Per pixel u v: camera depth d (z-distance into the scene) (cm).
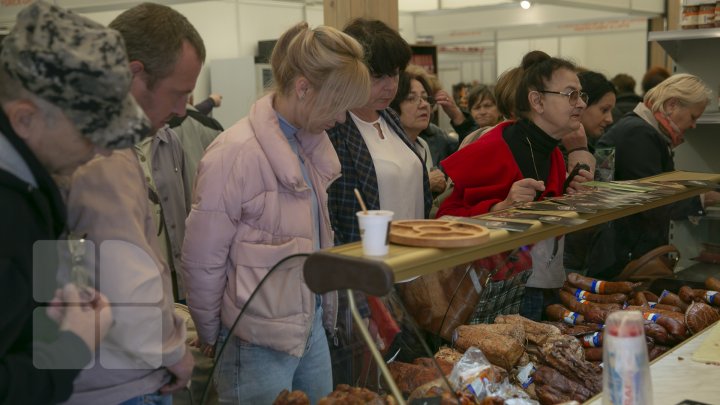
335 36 204
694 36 376
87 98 128
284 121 212
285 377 172
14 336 130
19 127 130
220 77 605
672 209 254
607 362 148
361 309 151
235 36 621
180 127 343
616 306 229
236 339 171
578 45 1186
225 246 199
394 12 367
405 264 150
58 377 137
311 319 165
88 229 153
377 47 254
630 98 603
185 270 203
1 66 129
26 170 133
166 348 164
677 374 196
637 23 828
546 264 220
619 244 242
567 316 230
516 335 206
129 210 157
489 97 470
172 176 303
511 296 217
